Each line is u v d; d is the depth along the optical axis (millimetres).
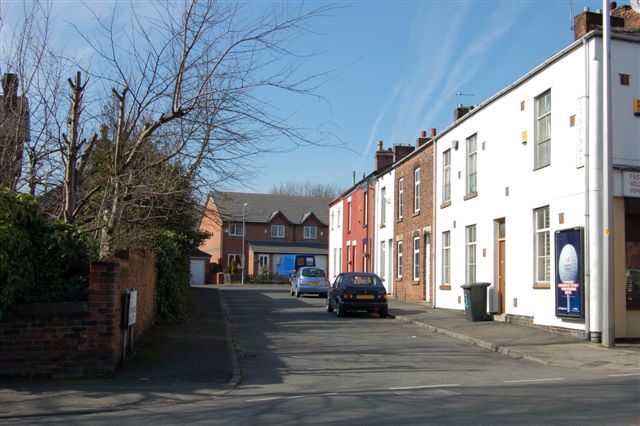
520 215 16859
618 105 14047
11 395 8398
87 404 8016
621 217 13836
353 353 13117
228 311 23469
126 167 12359
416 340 15195
